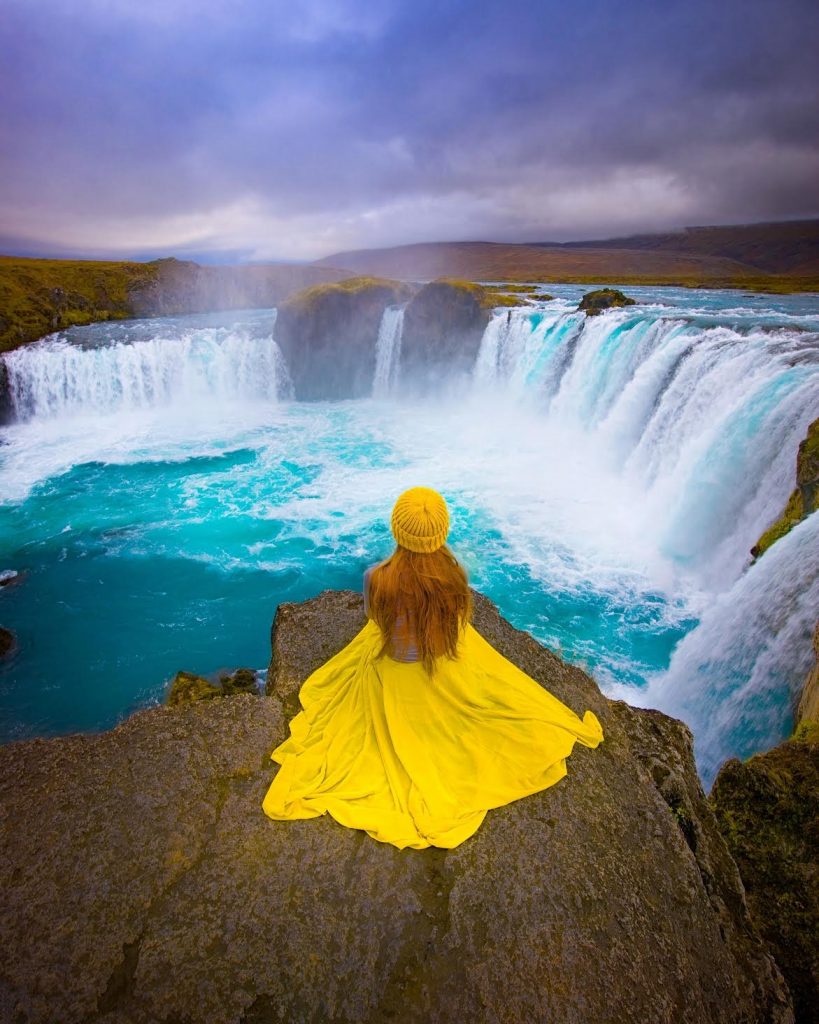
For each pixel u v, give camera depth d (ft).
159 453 62.54
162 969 7.33
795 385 32.89
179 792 9.46
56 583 39.09
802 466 27.96
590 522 42.55
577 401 58.95
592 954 7.68
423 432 66.44
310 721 10.46
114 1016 6.93
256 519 46.70
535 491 47.98
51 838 8.75
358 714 9.79
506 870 8.45
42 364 75.31
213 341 83.30
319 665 12.35
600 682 28.25
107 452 63.36
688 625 31.73
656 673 28.81
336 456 59.41
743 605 25.05
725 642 24.79
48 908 7.90
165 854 8.54
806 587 20.95
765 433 33.37
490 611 14.37
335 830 8.86
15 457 62.18
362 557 41.22
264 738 10.48
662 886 8.52
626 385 49.34
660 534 39.37
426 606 8.65
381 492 50.34
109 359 78.13
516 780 9.40
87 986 7.17
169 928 7.71
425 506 8.44
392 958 7.50
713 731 22.88
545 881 8.36
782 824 11.80
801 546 22.93
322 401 87.15
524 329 67.72
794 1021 8.14
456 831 8.70
